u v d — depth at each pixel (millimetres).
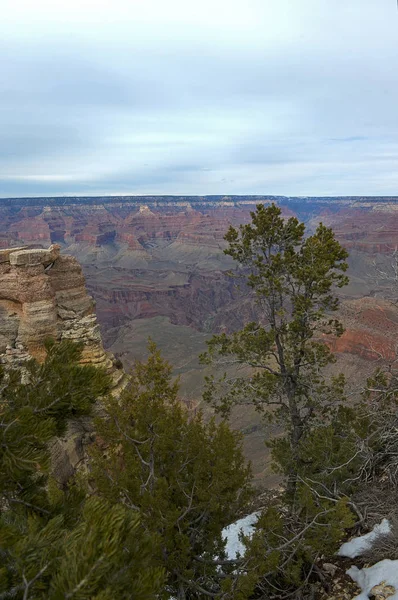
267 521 8914
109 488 8914
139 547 4000
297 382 16219
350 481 11609
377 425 12539
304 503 9445
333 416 15547
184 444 9648
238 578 8102
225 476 8961
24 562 3791
